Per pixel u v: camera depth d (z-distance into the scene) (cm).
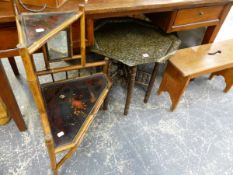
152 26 136
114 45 115
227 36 234
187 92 158
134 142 121
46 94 97
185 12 118
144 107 142
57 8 86
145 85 148
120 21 138
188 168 112
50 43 91
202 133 130
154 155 116
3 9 79
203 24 132
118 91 151
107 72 110
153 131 128
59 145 78
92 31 101
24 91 143
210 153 120
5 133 118
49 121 86
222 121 139
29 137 117
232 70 144
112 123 130
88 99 96
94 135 122
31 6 85
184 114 141
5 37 83
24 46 58
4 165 105
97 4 94
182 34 182
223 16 135
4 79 90
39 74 97
